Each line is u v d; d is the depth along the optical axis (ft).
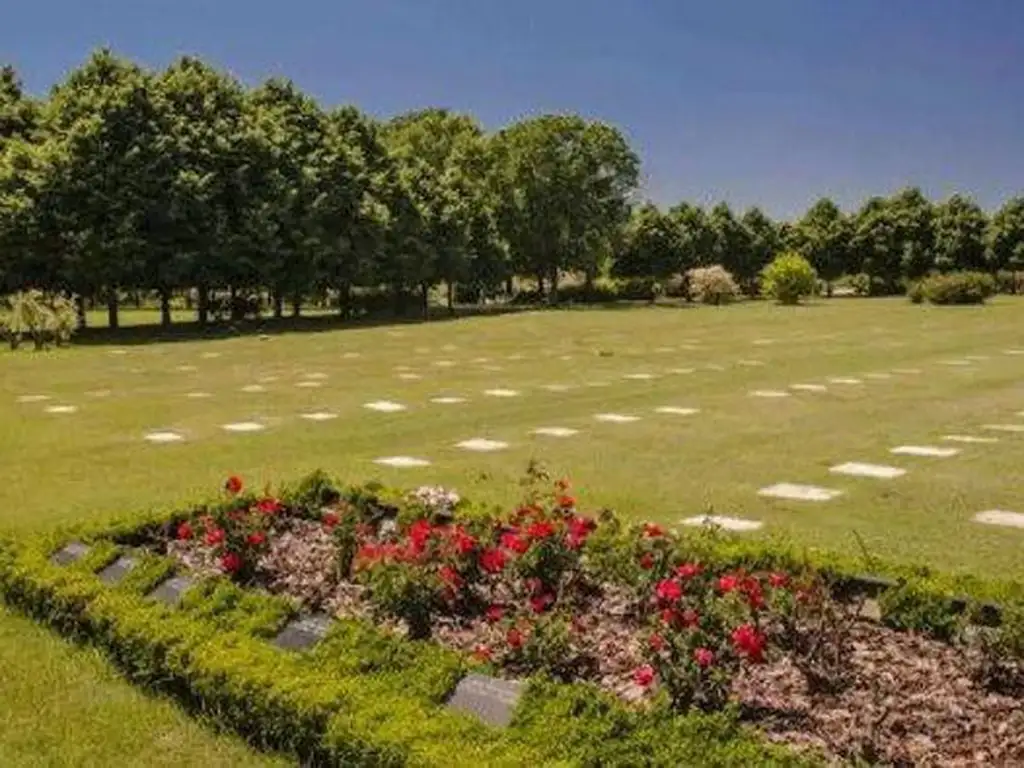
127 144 151.43
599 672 21.44
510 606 25.54
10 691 23.04
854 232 304.30
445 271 211.61
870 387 77.36
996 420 60.59
